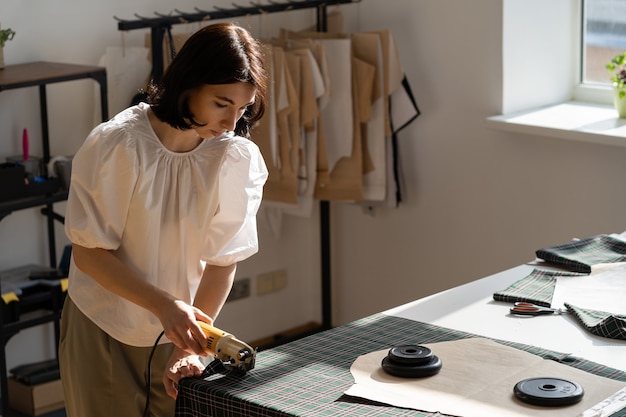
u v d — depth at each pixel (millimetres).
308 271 4711
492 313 2109
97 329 2117
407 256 4324
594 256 2457
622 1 3820
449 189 4105
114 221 1965
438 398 1649
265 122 3732
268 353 1893
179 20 3498
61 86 3766
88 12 3777
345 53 3846
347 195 3965
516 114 3826
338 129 3910
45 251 3818
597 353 1864
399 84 3949
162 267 2072
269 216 4148
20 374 3643
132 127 1958
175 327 1851
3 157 3666
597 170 3619
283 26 4359
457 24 3916
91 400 2135
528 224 3867
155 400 2172
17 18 3602
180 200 2029
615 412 1555
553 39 3924
